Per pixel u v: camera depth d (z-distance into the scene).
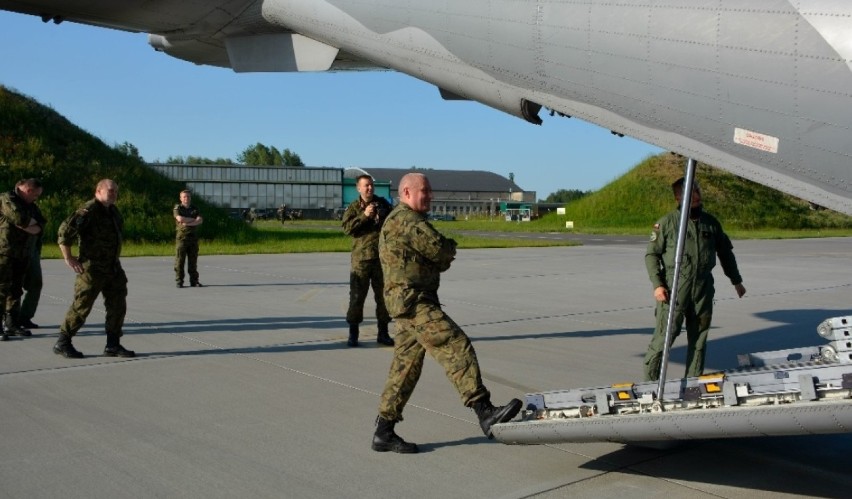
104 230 6.60
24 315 8.22
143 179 28.45
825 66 3.62
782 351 4.58
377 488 3.76
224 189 69.69
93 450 4.28
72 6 6.35
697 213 5.02
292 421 4.91
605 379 6.16
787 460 4.21
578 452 4.34
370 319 9.44
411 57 5.39
